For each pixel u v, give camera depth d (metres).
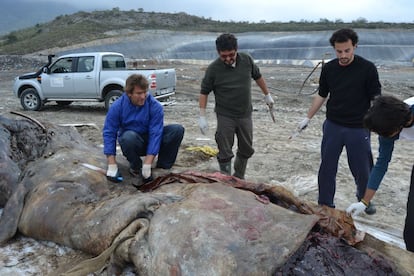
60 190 4.34
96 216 3.85
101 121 11.73
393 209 5.68
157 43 40.50
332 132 4.89
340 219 3.48
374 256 3.13
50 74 13.44
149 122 4.93
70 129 6.07
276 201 3.76
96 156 5.20
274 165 7.38
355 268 3.01
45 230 4.19
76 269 3.42
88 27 51.09
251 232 3.09
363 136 4.77
